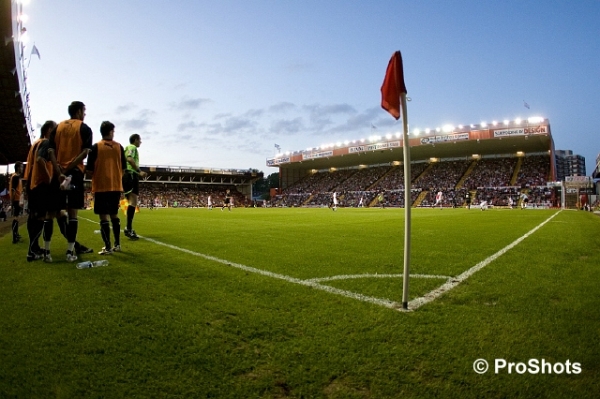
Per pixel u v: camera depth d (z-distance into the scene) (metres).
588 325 2.45
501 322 2.51
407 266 2.83
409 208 2.85
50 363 1.96
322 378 1.82
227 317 2.62
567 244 6.57
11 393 1.68
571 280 3.71
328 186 65.94
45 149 4.61
